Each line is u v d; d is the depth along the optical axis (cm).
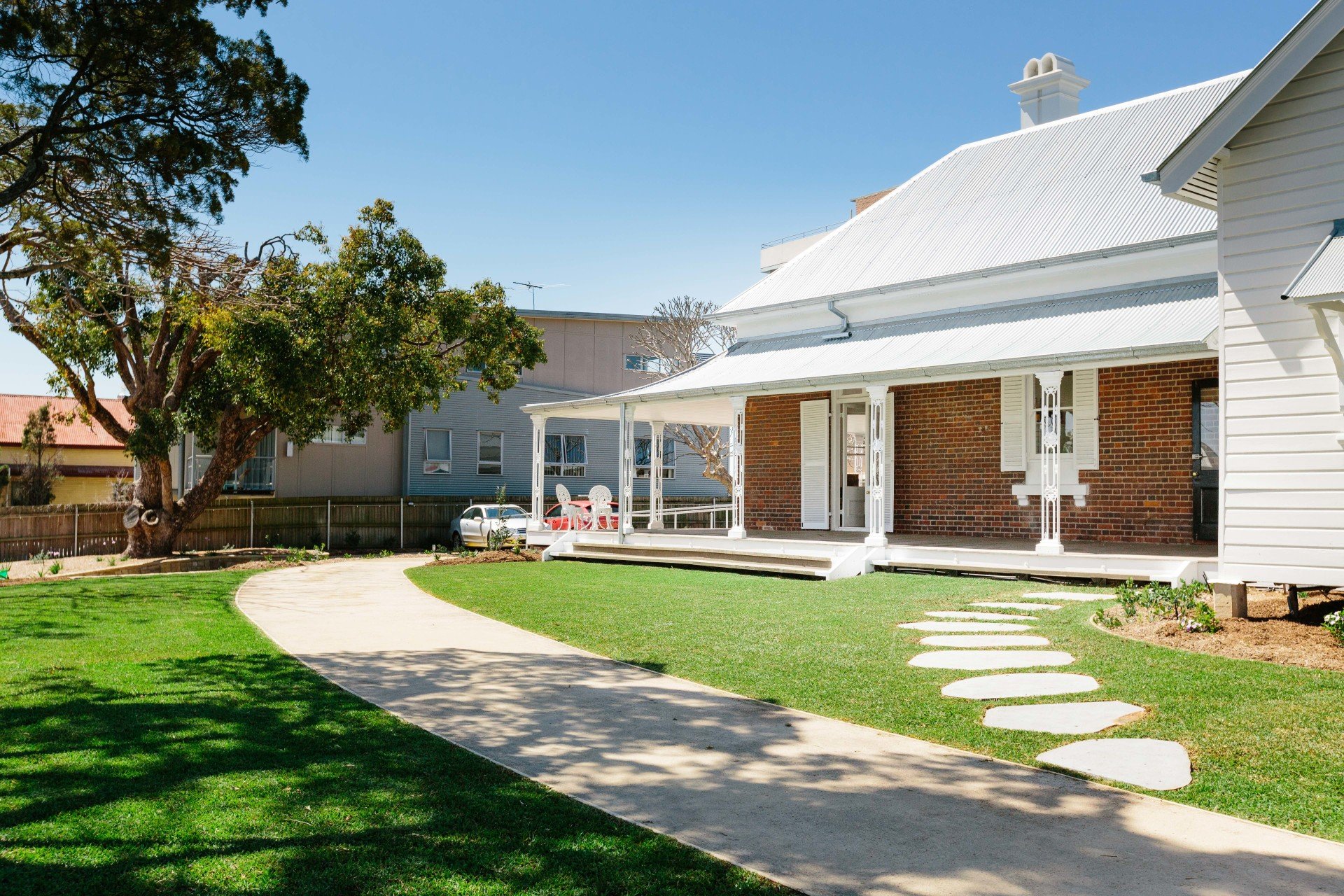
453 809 497
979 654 885
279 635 1088
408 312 2442
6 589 1575
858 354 1777
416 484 3281
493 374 2716
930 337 1728
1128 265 1583
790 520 2106
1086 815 490
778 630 1053
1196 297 1467
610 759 596
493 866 424
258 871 416
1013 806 505
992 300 1753
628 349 3831
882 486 1595
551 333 3662
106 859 427
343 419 3044
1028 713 684
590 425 3694
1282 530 946
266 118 1132
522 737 648
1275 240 958
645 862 429
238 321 1914
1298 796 506
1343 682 717
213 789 524
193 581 1727
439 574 1830
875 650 929
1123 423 1584
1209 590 1098
